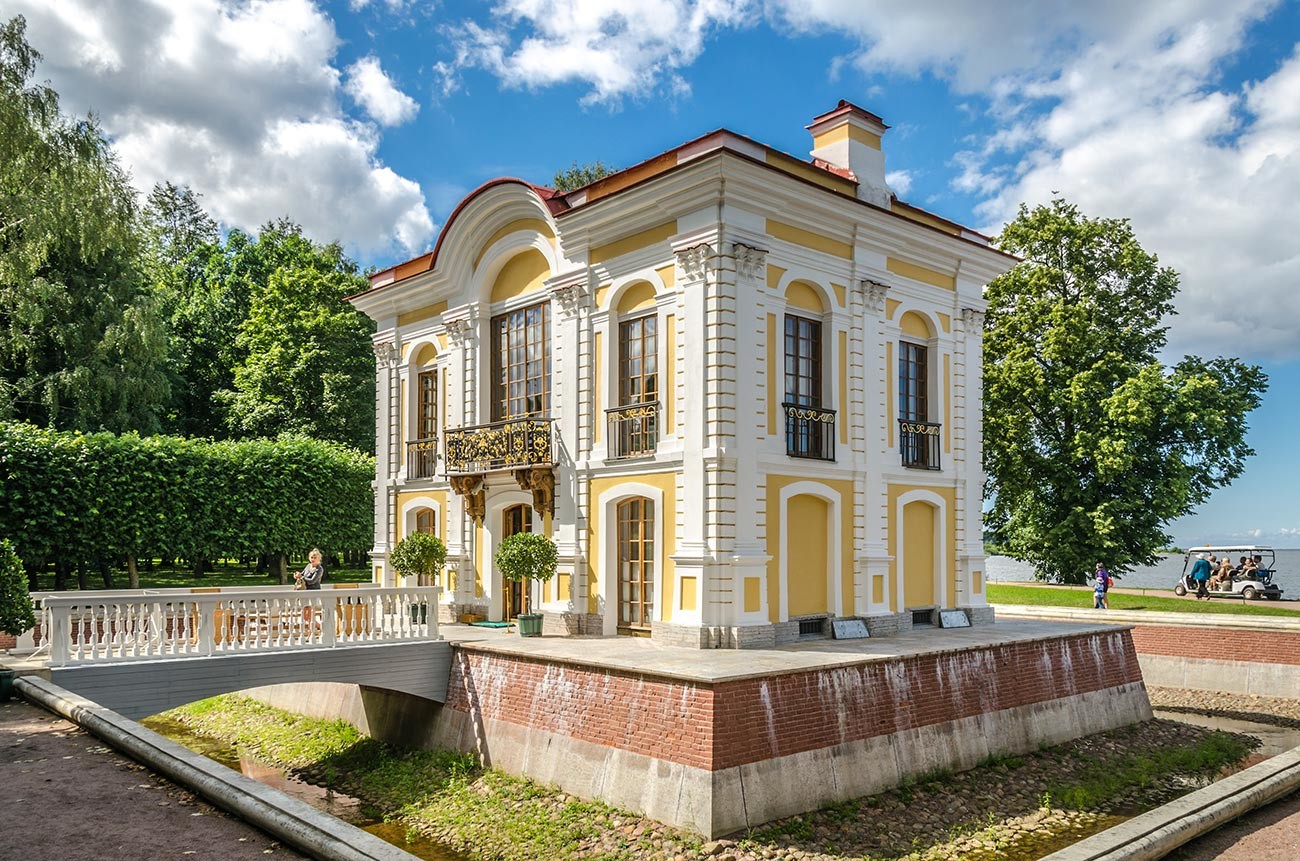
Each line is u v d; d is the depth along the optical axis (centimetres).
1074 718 1780
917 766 1452
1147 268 3347
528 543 1844
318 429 4003
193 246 5244
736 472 1645
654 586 1734
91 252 2666
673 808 1219
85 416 3238
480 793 1442
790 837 1200
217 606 1541
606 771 1330
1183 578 3666
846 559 1853
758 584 1652
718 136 1645
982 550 2161
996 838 1266
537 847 1224
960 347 2161
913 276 2070
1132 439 3159
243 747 1886
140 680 1435
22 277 2720
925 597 2050
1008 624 2131
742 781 1213
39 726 1151
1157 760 1659
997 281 3503
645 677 1308
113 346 3312
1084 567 3275
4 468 2256
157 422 3500
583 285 1909
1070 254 3406
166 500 2556
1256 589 3303
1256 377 3328
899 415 2034
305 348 4069
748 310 1686
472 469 2109
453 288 2272
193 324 4584
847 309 1903
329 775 1655
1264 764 1096
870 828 1259
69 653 1415
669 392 1748
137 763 986
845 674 1380
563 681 1452
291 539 2842
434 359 2391
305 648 1585
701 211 1686
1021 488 3412
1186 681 2327
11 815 822
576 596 1872
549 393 2053
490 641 1706
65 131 2552
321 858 695
